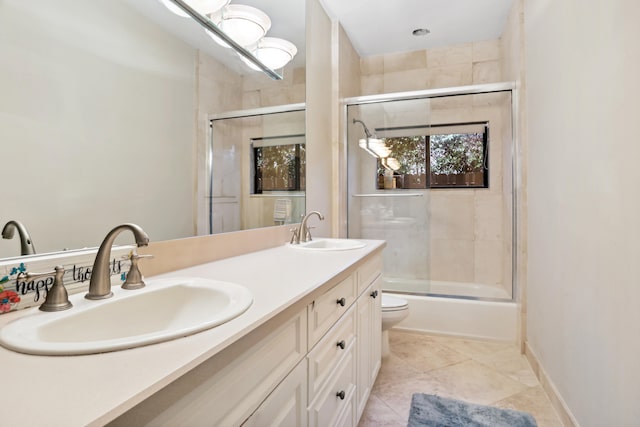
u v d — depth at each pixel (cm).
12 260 80
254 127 181
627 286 108
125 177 110
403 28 309
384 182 316
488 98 333
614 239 117
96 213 101
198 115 142
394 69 358
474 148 343
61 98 91
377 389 199
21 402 42
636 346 103
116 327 81
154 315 89
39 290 79
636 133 103
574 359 152
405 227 312
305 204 238
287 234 212
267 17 189
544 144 196
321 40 265
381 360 229
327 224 275
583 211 142
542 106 199
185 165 135
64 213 92
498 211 332
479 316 269
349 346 141
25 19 83
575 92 149
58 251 91
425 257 307
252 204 179
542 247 201
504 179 319
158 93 123
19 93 82
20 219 83
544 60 194
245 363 69
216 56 152
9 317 71
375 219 320
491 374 215
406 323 288
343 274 127
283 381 85
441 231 351
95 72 100
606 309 122
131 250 100
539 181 207
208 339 61
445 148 352
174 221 129
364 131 317
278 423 82
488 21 298
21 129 83
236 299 82
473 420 169
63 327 70
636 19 103
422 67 349
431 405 182
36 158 86
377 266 201
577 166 147
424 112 303
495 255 334
